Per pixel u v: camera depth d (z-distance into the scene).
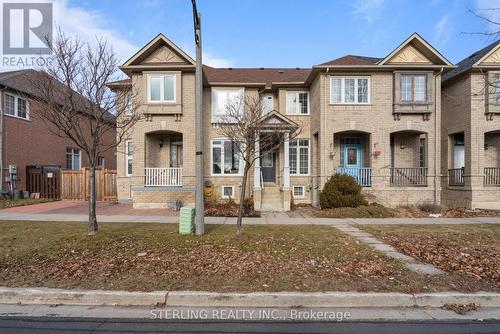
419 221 11.45
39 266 6.02
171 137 17.53
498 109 15.16
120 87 10.26
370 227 10.11
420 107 15.48
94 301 4.79
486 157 17.00
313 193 16.94
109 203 17.20
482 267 6.04
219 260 6.33
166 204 15.20
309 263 6.20
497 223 11.01
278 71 20.92
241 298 4.74
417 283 5.25
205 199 15.72
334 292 4.85
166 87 15.55
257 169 14.78
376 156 15.58
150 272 5.68
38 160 20.89
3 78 18.62
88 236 8.23
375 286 5.11
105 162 25.78
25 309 4.60
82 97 8.38
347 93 15.77
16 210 13.84
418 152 17.00
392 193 15.51
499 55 15.30
